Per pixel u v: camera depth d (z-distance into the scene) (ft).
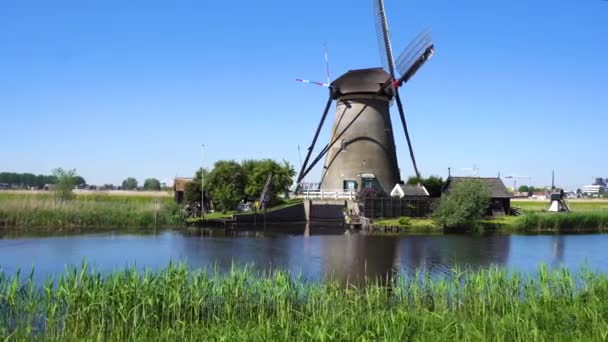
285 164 197.98
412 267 85.97
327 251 103.71
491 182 190.60
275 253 100.01
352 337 35.29
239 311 43.80
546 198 408.26
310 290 47.09
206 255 96.17
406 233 144.77
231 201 186.91
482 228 155.53
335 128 192.34
